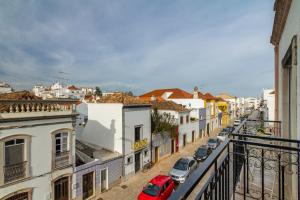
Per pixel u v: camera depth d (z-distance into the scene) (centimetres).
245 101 9656
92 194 1368
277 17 552
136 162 1820
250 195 388
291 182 451
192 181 156
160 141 2192
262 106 3631
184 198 134
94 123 1814
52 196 1117
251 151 410
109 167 1505
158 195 1258
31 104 1035
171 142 2439
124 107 1670
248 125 817
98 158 1484
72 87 6106
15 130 966
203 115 3650
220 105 5347
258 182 437
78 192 1264
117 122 1672
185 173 1587
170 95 4281
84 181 1316
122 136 1645
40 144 1068
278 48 711
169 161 2170
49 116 1095
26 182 1005
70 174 1212
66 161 1193
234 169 358
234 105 6869
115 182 1558
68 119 1203
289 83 581
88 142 1845
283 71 585
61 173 1163
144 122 1911
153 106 2362
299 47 344
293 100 454
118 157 1588
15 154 979
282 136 587
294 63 380
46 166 1094
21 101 991
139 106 1838
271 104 2859
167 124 2277
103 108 1752
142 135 1878
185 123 2847
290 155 416
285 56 504
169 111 2608
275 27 625
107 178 1483
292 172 420
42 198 1072
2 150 922
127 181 1644
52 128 1124
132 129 1756
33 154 1037
